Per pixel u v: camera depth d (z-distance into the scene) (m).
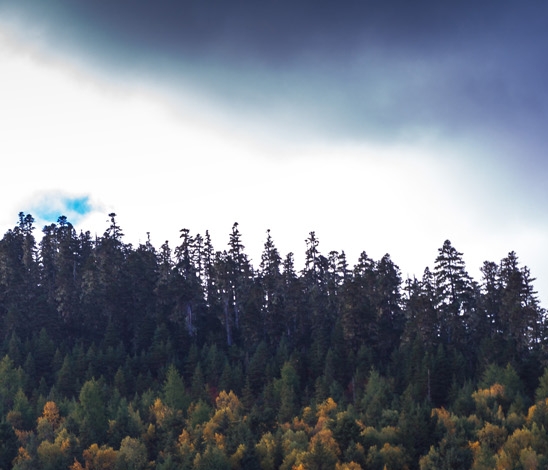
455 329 116.00
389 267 132.25
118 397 96.25
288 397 93.62
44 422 86.62
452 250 120.25
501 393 90.06
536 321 111.00
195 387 100.12
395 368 106.06
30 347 118.75
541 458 68.31
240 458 76.38
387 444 75.88
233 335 133.50
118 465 76.94
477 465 69.25
